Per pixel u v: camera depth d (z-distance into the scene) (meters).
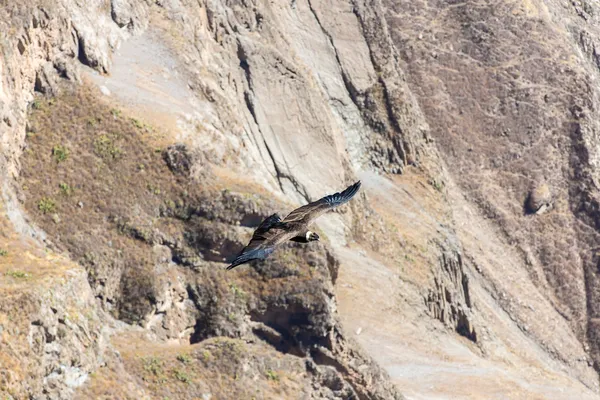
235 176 98.94
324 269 90.00
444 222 150.12
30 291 68.44
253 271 89.38
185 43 113.88
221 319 86.62
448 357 114.12
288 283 88.44
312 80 136.75
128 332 82.94
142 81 104.56
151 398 75.69
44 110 91.75
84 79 96.50
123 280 85.62
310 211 32.38
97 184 89.19
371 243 128.12
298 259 89.88
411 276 128.75
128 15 108.81
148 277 85.69
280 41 133.88
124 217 88.25
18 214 82.50
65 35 96.69
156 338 84.25
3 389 62.81
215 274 88.44
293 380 83.75
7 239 76.56
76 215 86.81
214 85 113.69
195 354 80.88
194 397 77.62
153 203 90.06
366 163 148.88
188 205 90.50
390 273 124.44
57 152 89.44
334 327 88.50
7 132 85.81
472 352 129.75
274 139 125.25
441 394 105.38
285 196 122.25
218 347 81.69
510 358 139.00
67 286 72.12
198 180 92.00
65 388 68.31
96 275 84.12
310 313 87.62
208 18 124.31
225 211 90.19
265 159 123.81
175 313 86.38
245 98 125.19
